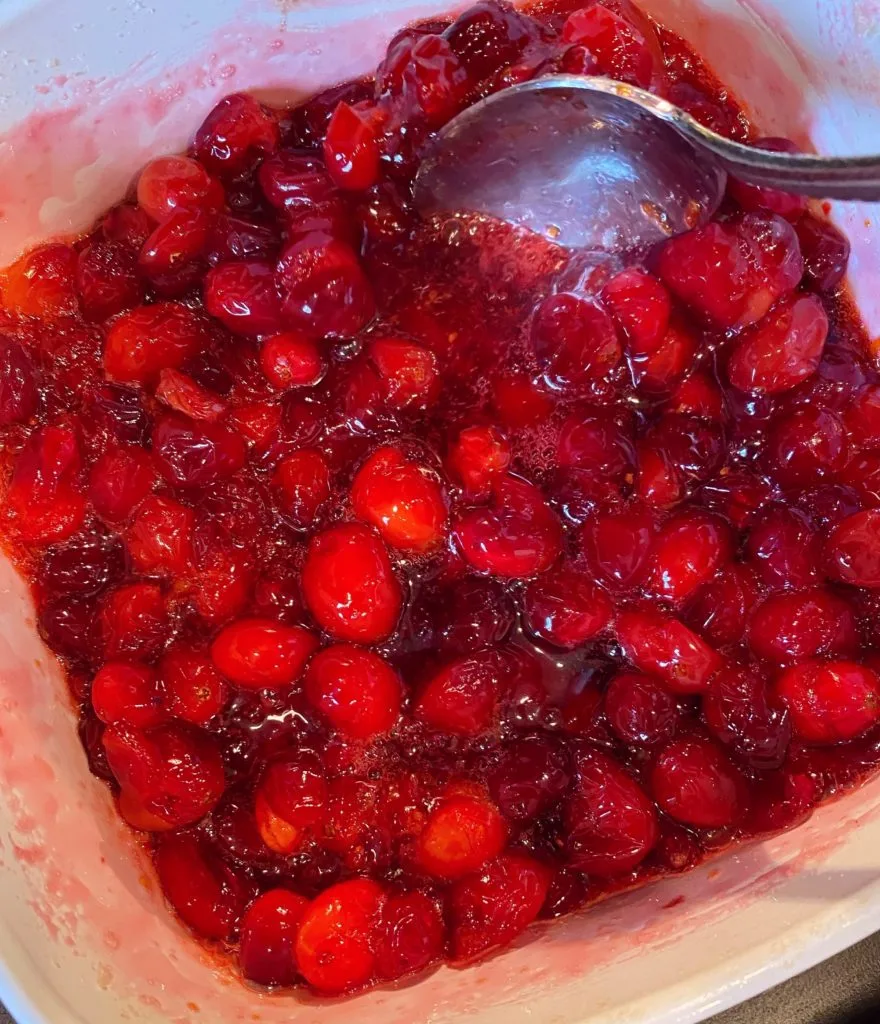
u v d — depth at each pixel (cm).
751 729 17
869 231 20
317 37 20
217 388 19
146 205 19
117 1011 15
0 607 18
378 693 18
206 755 18
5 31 17
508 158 18
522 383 19
